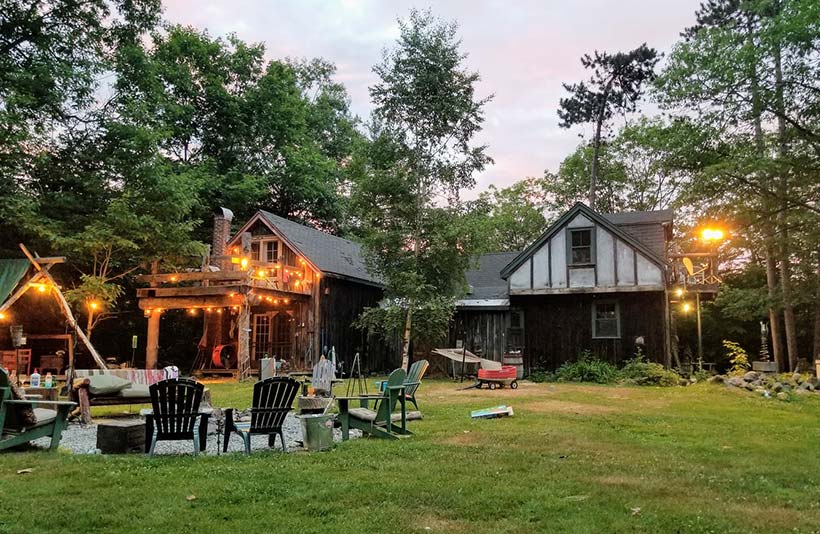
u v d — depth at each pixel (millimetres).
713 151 17812
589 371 17234
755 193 17250
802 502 4156
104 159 18906
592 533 3455
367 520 3666
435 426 7785
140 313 23062
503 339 19766
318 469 5102
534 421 8258
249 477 4773
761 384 13664
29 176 17906
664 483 4660
